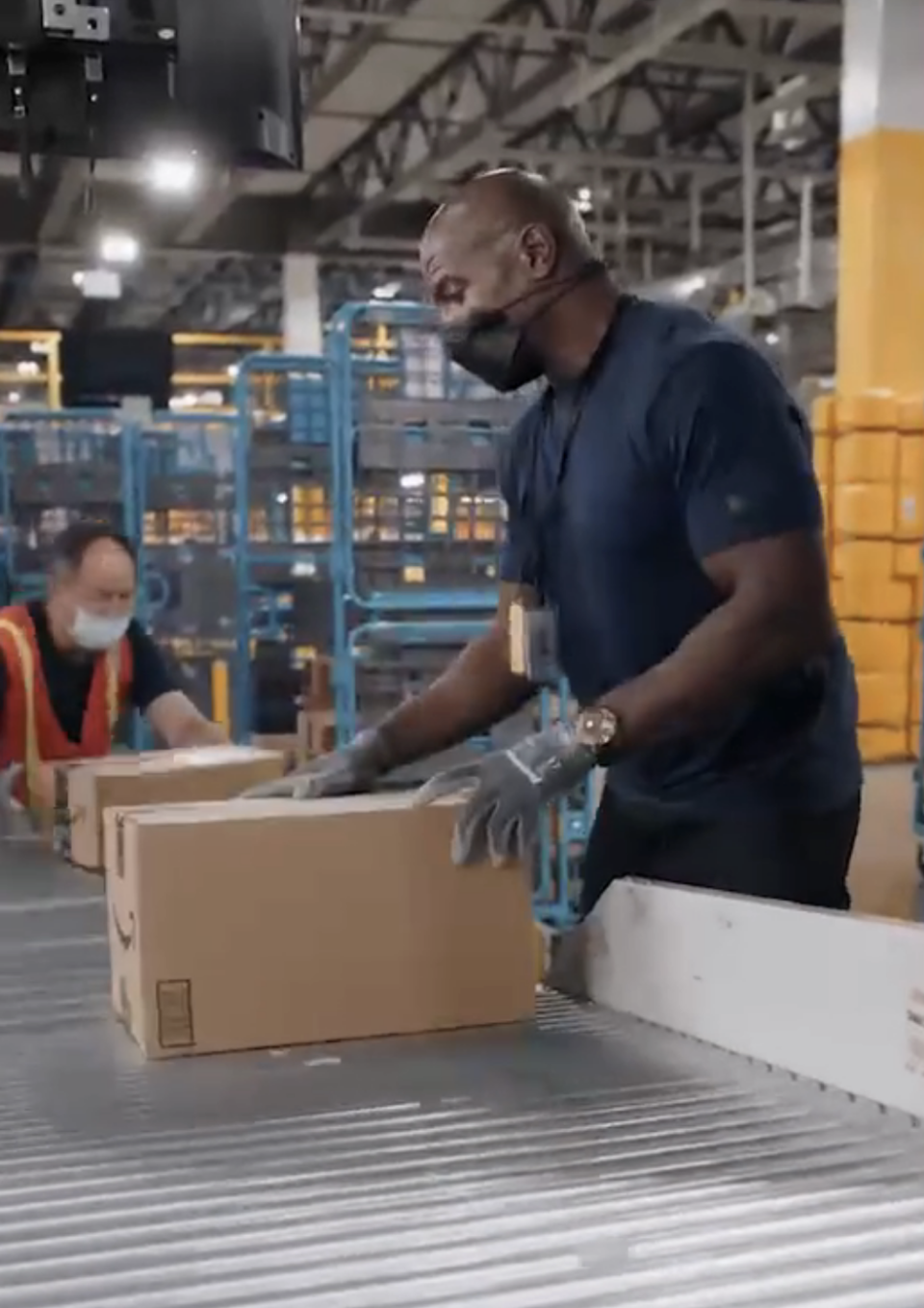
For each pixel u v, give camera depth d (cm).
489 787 181
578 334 210
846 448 823
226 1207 122
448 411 543
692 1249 111
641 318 209
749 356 201
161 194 1247
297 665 718
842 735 229
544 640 217
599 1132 141
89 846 284
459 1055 169
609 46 975
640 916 183
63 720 350
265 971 172
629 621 215
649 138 1238
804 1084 155
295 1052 171
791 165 1259
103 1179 129
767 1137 138
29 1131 143
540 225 206
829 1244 112
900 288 864
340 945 175
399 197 1340
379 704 582
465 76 1088
